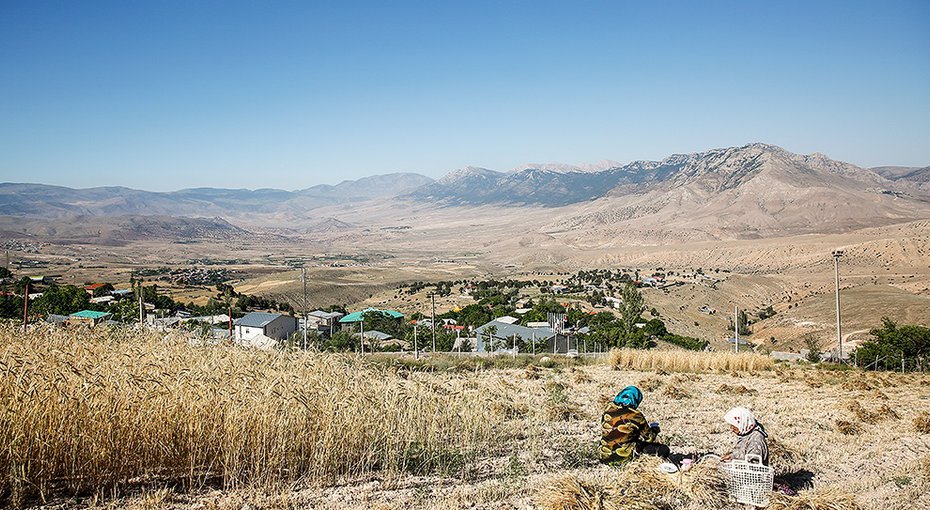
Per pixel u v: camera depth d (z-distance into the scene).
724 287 151.38
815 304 111.19
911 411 16.77
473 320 83.81
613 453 10.20
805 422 14.65
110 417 8.45
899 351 43.06
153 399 9.03
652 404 17.12
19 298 55.72
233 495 8.31
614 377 24.59
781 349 83.94
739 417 9.09
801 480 9.80
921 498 8.86
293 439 9.50
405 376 21.12
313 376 11.45
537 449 11.34
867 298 106.25
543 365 29.55
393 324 80.00
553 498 8.03
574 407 15.95
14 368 8.70
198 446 8.95
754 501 8.38
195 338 13.32
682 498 8.47
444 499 8.45
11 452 7.74
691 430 13.63
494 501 8.45
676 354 30.69
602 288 149.38
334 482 9.16
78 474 8.25
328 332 70.19
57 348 10.48
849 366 36.81
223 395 9.40
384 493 8.70
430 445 10.60
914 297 102.38
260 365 11.25
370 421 10.34
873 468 10.54
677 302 129.75
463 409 12.12
